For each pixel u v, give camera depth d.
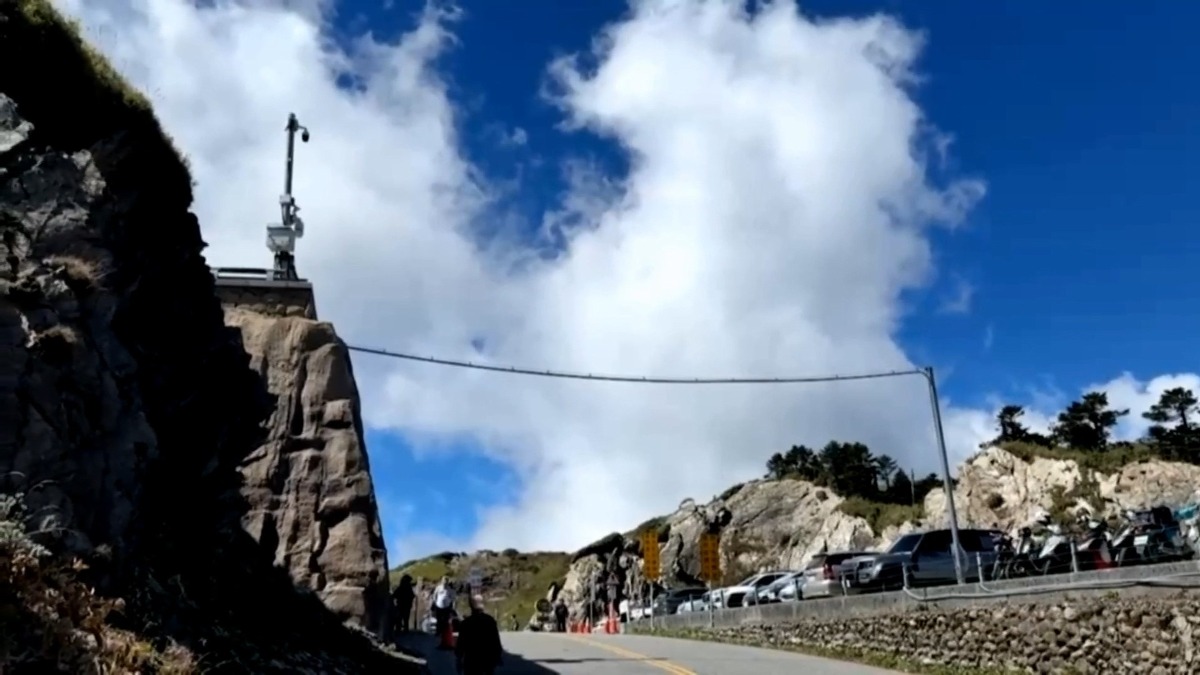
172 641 8.95
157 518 11.49
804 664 22.53
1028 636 19.30
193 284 13.36
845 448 79.75
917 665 22.28
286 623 13.99
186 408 12.58
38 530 8.05
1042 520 34.22
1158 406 65.88
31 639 7.04
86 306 9.52
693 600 40.16
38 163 9.82
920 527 61.22
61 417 8.66
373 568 21.39
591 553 80.62
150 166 12.14
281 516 21.62
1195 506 22.53
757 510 72.88
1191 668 15.72
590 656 24.31
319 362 23.30
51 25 11.24
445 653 23.72
